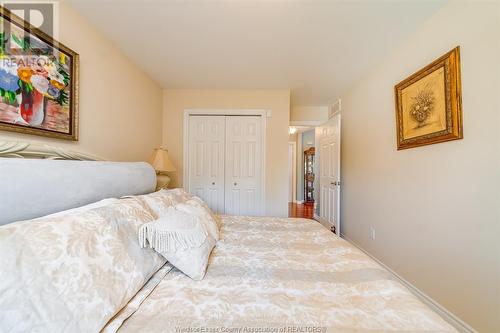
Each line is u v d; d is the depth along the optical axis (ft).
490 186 3.92
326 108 12.28
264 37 5.78
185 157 9.63
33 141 3.75
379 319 2.17
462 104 4.38
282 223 5.84
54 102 4.12
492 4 3.84
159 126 9.25
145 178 5.17
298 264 3.40
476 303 4.16
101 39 5.55
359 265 3.35
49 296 1.74
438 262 5.02
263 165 9.57
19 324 1.57
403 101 6.04
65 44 4.45
